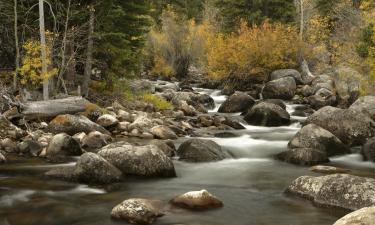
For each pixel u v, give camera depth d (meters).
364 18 23.58
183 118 22.06
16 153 13.71
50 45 20.44
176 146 15.29
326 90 28.89
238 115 24.66
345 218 6.02
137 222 7.96
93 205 9.12
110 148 11.68
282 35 35.53
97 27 21.91
